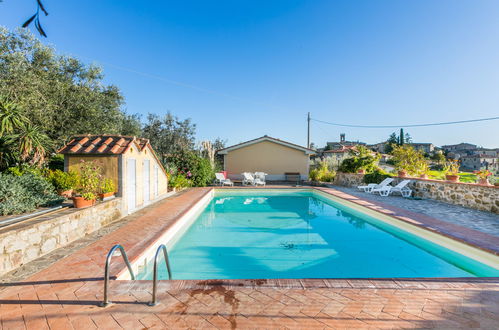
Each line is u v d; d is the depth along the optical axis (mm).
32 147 7965
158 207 9539
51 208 6098
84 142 8234
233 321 2861
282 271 5359
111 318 2912
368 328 2758
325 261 5887
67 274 3973
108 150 7812
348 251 6504
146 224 7039
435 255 6199
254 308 3107
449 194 10531
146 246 5316
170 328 2748
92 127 13312
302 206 12453
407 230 7371
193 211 9867
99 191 7285
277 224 9109
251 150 21672
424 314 3004
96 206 6484
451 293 3465
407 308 3121
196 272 5262
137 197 9156
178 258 6031
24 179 6480
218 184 18234
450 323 2842
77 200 6043
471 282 3771
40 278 3840
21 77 9672
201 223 9219
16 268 4168
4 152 8086
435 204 10312
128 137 8625
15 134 7891
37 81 10258
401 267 5555
